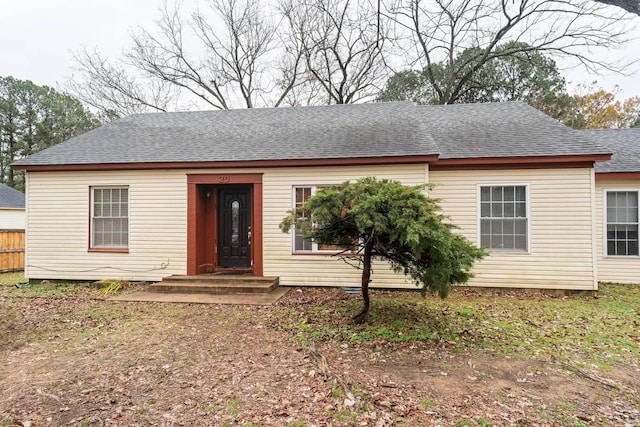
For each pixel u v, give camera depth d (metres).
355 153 7.89
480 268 8.09
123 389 3.44
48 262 8.95
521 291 7.87
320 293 7.70
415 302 6.84
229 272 8.98
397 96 21.42
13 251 11.92
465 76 18.78
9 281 9.58
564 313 6.15
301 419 2.86
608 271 8.97
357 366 3.94
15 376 3.75
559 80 20.67
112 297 7.30
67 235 8.90
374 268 8.05
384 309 6.25
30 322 5.66
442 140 8.78
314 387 3.40
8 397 3.29
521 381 3.61
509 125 9.15
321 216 4.98
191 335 5.02
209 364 4.02
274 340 4.77
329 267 8.20
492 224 8.14
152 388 3.46
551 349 4.50
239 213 9.21
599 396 3.31
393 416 2.91
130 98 21.25
